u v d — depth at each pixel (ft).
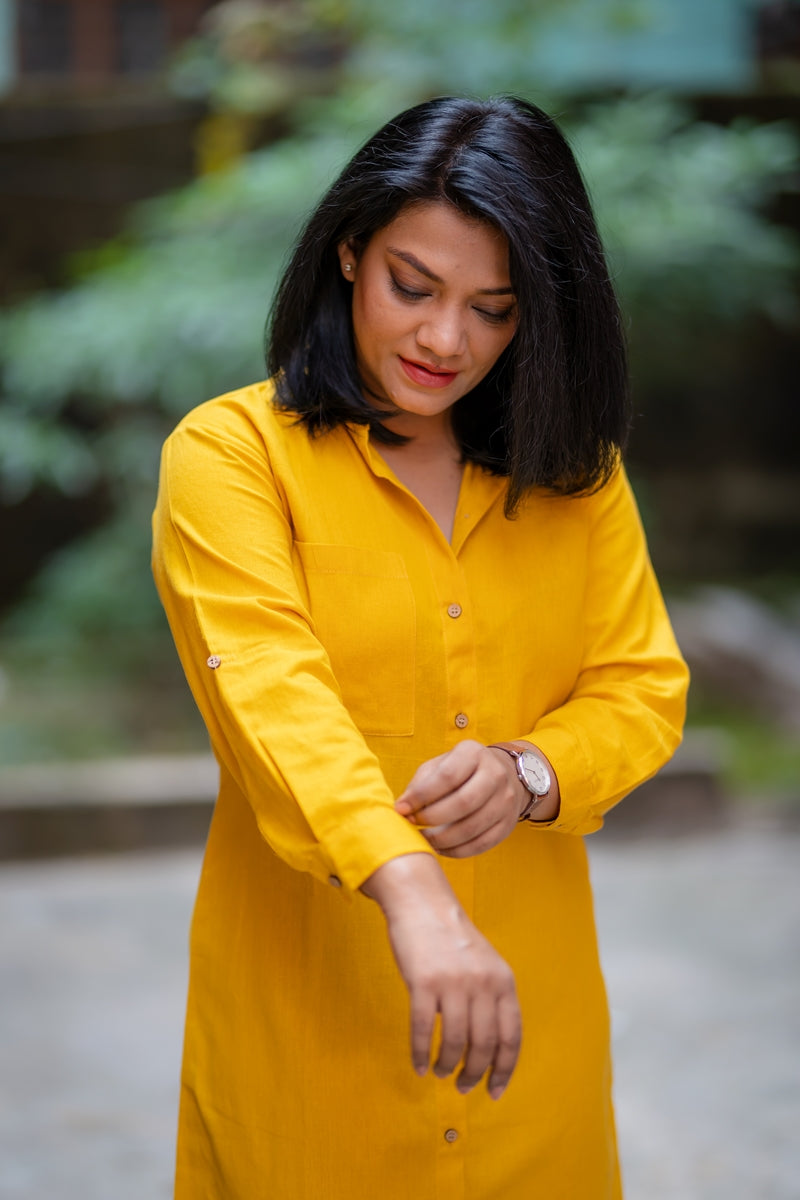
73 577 23.67
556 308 4.27
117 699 21.56
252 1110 4.62
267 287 19.01
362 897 4.53
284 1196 4.58
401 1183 4.57
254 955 4.66
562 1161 4.81
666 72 26.86
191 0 28.32
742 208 21.71
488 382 4.72
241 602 4.15
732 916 13.62
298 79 22.85
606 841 16.42
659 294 19.92
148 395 21.72
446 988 3.38
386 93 20.79
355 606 4.49
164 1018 11.22
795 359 26.81
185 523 4.37
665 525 27.61
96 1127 9.36
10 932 13.19
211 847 4.90
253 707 3.95
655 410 27.45
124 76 28.71
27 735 19.63
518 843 4.74
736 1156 8.93
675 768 16.69
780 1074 10.10
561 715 4.62
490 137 4.19
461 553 4.66
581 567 4.87
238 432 4.53
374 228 4.26
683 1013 11.22
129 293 19.67
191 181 23.98
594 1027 4.94
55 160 23.89
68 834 15.61
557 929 4.84
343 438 4.62
